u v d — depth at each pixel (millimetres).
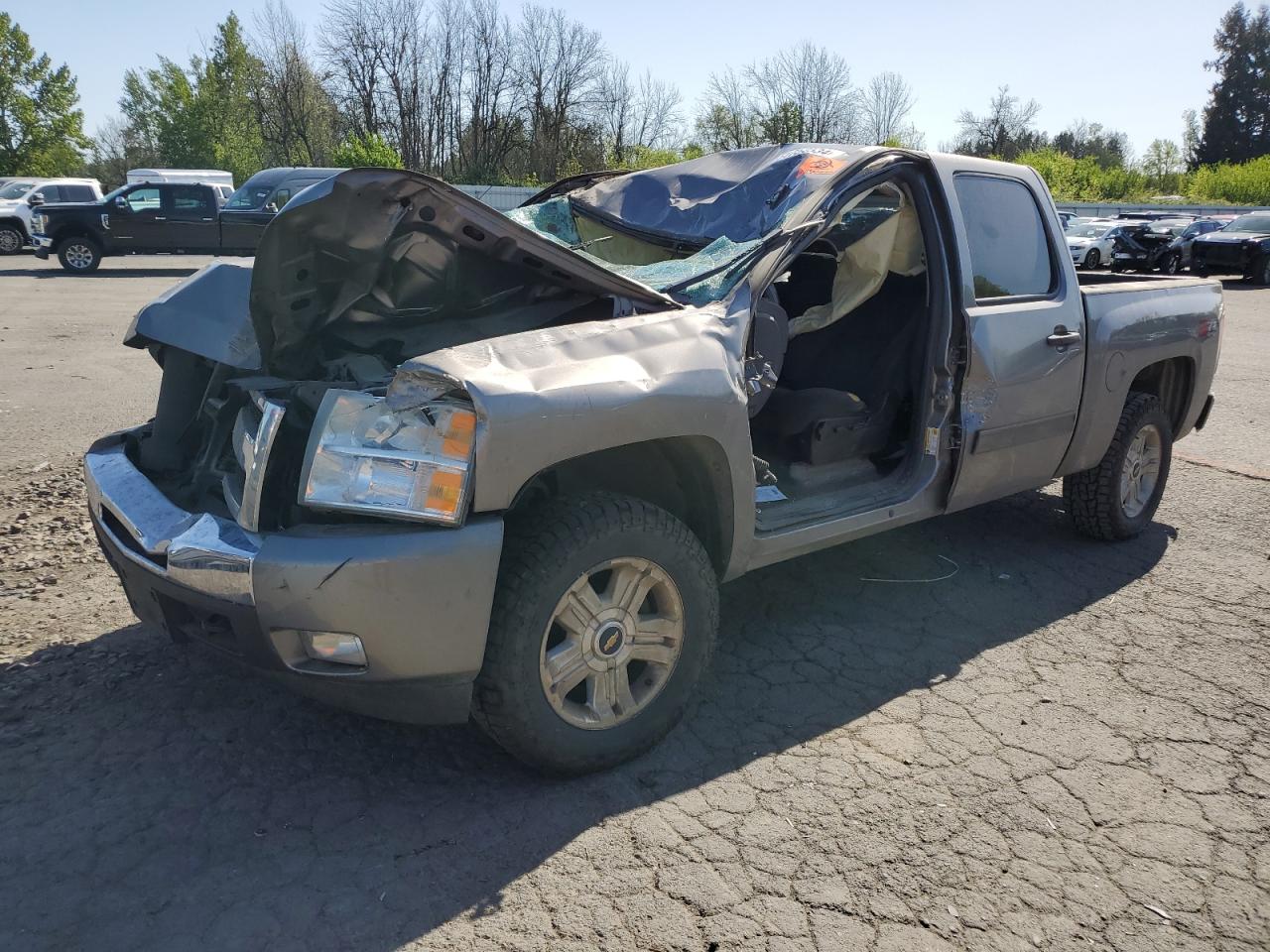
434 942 2166
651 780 2807
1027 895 2375
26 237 25141
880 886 2389
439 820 2604
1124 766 2949
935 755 2980
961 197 3852
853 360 4215
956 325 3701
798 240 3301
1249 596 4277
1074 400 4246
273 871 2393
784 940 2199
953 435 3771
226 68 55812
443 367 2398
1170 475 6223
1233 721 3227
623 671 2818
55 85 51031
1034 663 3611
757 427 3865
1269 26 79688
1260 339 13031
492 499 2393
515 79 50781
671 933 2211
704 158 4285
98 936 2166
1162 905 2355
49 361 9461
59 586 4062
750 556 3164
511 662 2529
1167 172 63188
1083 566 4613
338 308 3146
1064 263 4281
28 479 5477
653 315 2908
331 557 2309
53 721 3051
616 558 2688
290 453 2654
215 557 2430
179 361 3516
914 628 3898
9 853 2438
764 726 3129
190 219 20391
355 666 2420
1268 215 23516
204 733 3002
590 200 4387
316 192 2680
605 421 2553
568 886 2357
